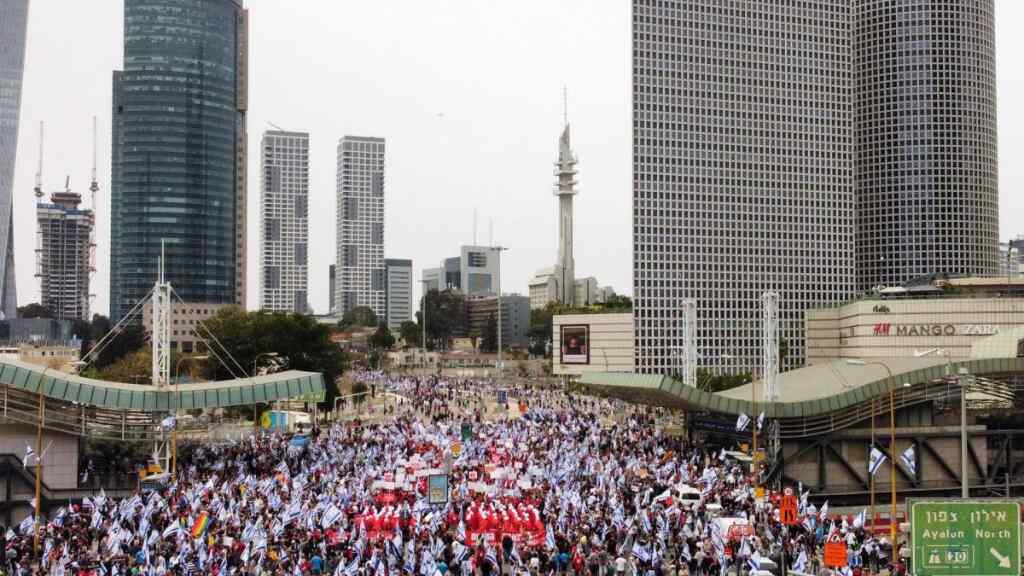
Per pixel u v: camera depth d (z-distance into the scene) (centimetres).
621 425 14375
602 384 11819
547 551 6431
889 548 7012
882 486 11125
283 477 8600
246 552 5966
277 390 10688
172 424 9588
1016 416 11694
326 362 18500
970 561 4406
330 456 10231
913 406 11300
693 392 10488
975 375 11150
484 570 6103
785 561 6322
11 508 9012
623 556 6562
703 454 11431
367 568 5534
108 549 6209
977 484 11362
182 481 8744
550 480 8838
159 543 6281
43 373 8475
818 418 10931
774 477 10731
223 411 16575
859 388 10794
